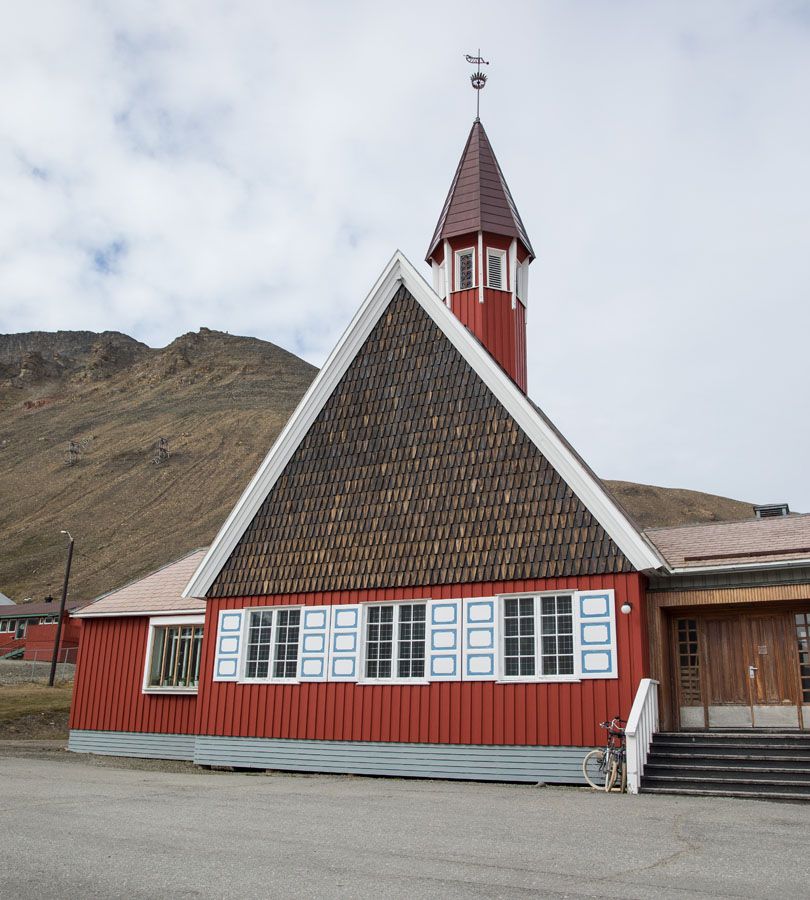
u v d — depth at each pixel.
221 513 128.00
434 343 20.56
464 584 18.08
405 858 7.91
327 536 19.94
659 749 15.49
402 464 19.77
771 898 6.57
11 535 128.88
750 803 12.70
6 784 14.05
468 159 25.53
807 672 16.72
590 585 16.88
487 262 23.86
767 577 16.59
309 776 18.23
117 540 123.19
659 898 6.50
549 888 6.79
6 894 6.38
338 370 21.53
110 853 7.91
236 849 8.20
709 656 17.47
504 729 16.97
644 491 153.75
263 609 20.17
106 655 23.91
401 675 18.36
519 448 18.56
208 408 178.62
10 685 43.75
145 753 22.38
